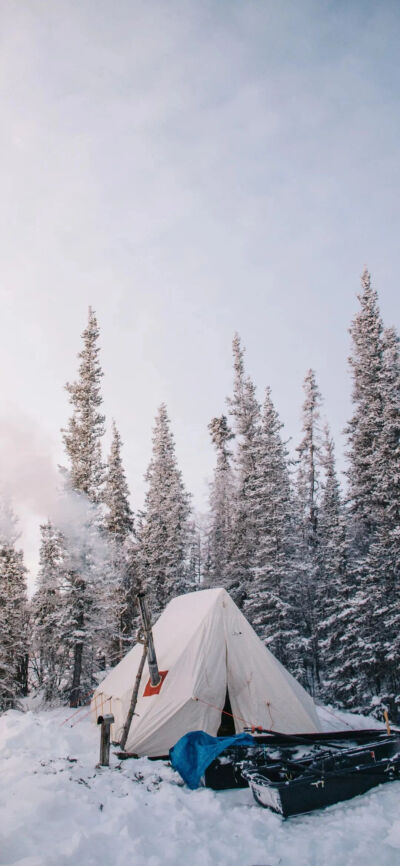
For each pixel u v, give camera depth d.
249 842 6.05
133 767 8.51
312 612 29.17
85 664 23.25
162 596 32.66
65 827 5.86
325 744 8.88
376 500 24.62
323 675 28.39
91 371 26.55
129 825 6.07
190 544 33.97
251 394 36.62
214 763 8.15
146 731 10.23
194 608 13.20
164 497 38.09
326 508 30.94
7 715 11.29
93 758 8.98
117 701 11.92
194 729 10.41
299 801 6.98
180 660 11.37
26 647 26.98
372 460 23.89
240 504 31.48
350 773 7.61
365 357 28.17
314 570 27.62
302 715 11.12
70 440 25.27
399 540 21.66
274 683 11.41
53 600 22.95
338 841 6.06
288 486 33.03
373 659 21.06
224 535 35.00
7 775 7.24
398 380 24.23
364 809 7.04
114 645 28.55
